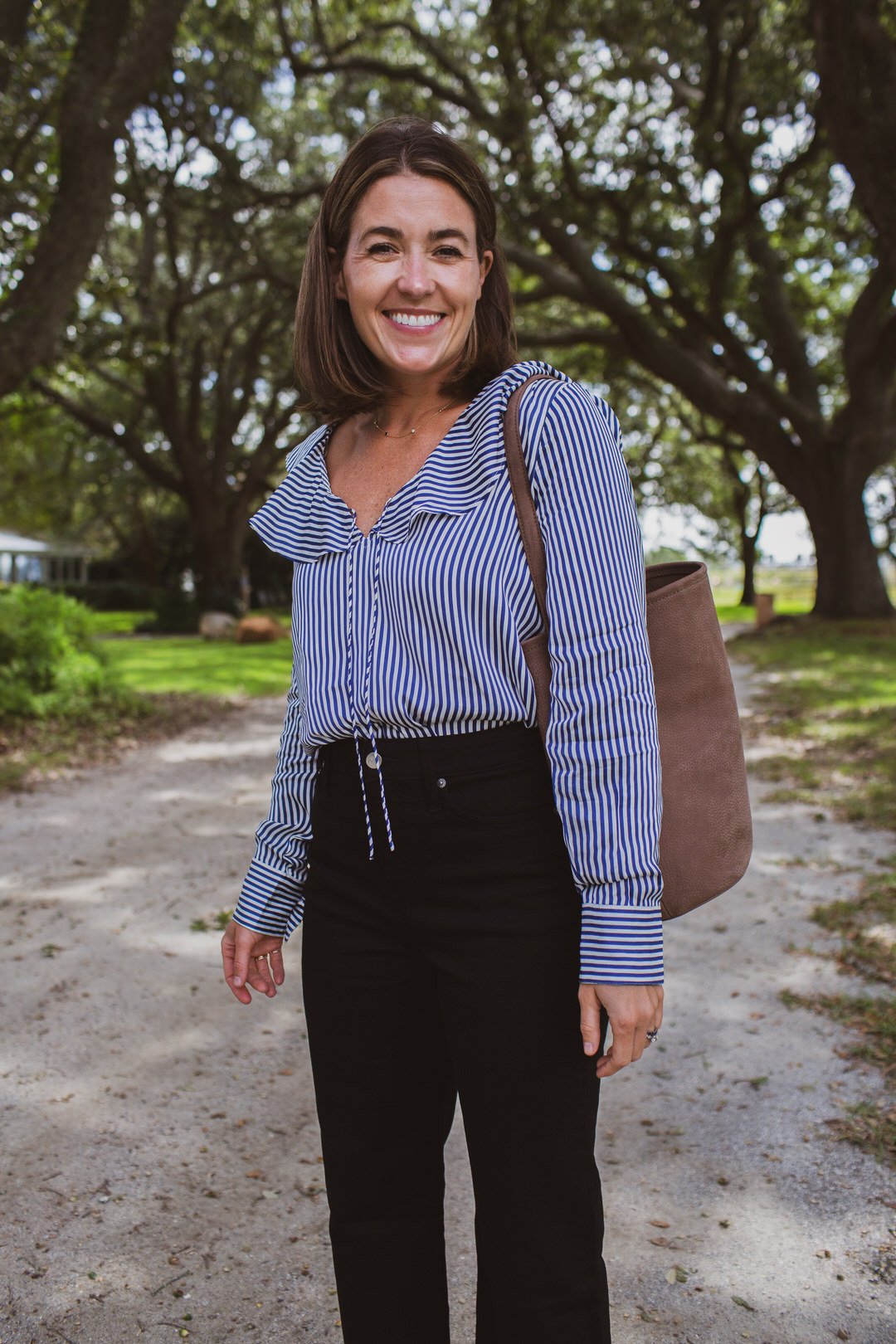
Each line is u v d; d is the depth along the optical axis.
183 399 31.66
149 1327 2.14
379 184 1.46
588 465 1.33
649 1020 1.29
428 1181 1.54
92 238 9.94
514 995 1.35
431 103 17.45
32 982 4.01
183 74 17.70
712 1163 2.73
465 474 1.39
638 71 16.02
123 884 5.30
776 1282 2.25
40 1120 2.98
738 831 1.46
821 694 11.27
